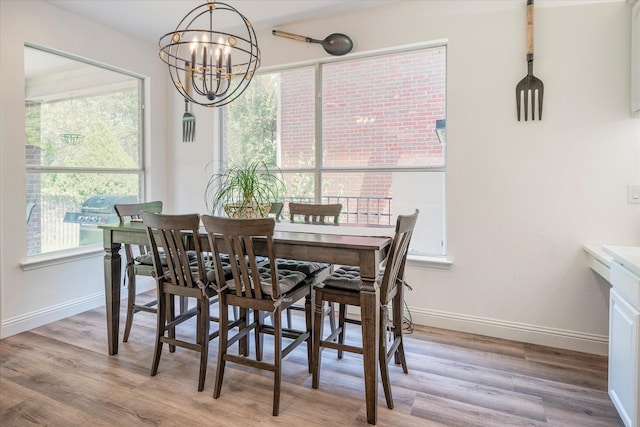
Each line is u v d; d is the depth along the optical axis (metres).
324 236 2.09
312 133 3.55
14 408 1.92
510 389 2.12
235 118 3.91
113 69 3.65
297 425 1.81
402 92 3.19
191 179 4.04
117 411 1.90
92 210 3.55
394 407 1.95
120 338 2.77
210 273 2.21
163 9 3.16
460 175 2.87
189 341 2.75
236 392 2.08
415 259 3.02
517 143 2.69
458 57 2.84
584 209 2.54
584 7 2.48
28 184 3.05
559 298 2.64
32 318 2.97
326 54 3.33
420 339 2.78
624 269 1.75
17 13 2.85
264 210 2.33
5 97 2.79
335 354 2.57
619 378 1.80
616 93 2.44
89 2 3.04
